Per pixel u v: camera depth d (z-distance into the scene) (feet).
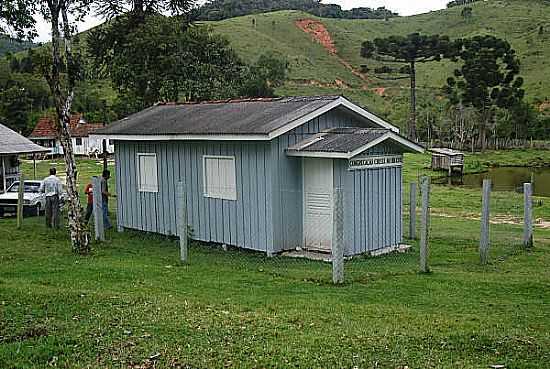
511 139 238.27
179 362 24.11
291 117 49.83
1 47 286.05
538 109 265.13
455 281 40.96
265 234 50.70
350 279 41.22
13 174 97.66
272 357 24.58
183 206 47.55
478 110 227.40
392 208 53.98
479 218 76.95
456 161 154.71
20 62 271.28
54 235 58.85
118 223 65.41
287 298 35.70
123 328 27.99
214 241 55.11
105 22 71.00
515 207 86.48
